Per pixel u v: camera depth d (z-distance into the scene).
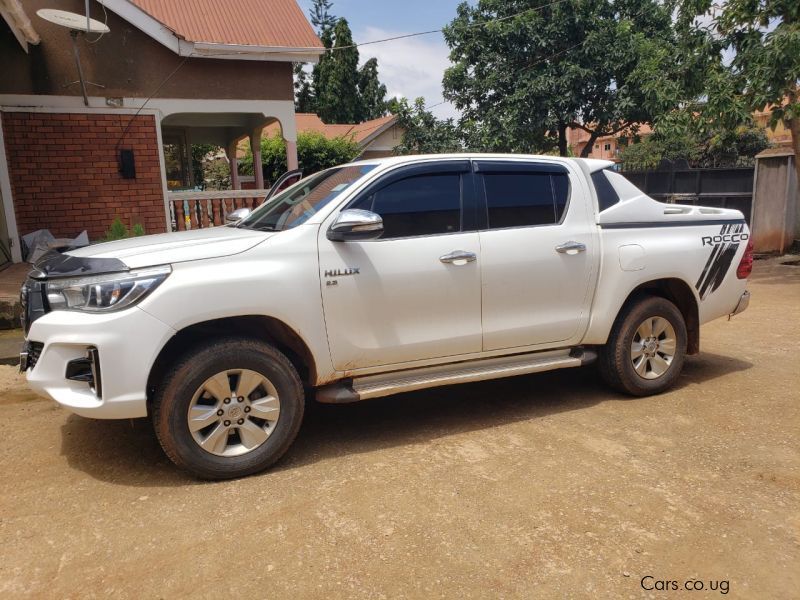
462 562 2.85
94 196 9.30
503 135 15.51
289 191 4.80
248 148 22.02
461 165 4.37
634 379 4.93
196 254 3.61
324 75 38.41
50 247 8.61
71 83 9.14
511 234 4.41
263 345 3.70
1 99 8.83
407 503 3.37
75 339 3.40
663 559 2.87
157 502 3.41
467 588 2.68
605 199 4.89
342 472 3.75
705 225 5.24
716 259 5.23
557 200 4.66
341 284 3.88
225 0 10.74
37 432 4.38
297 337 3.82
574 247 4.59
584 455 3.95
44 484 3.62
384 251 4.02
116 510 3.32
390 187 4.14
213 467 3.60
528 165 4.61
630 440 4.18
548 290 4.54
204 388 3.56
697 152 23.59
